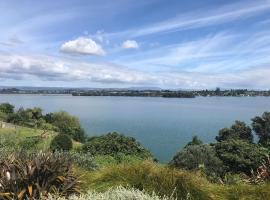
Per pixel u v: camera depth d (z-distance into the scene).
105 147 19.89
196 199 6.41
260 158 20.45
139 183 6.55
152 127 83.38
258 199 6.49
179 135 67.25
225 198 6.64
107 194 5.07
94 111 144.62
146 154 20.61
